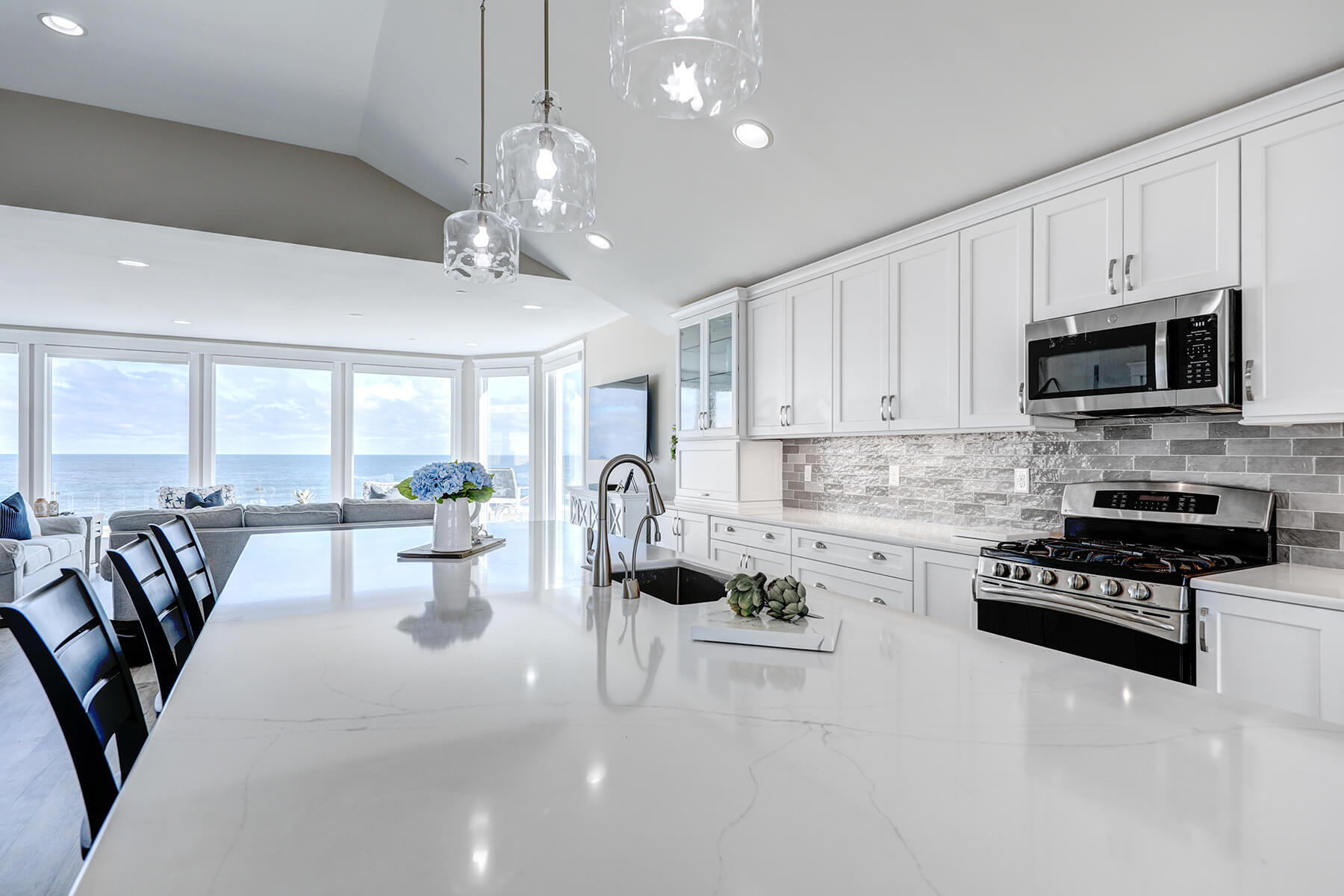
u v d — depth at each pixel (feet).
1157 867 1.94
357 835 2.12
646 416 20.02
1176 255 7.21
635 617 5.02
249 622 4.89
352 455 28.22
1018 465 10.12
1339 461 6.95
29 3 9.82
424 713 3.14
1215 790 2.41
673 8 3.83
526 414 30.40
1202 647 6.37
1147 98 7.01
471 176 13.53
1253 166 6.64
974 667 3.81
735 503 14.01
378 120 12.98
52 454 24.06
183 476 29.91
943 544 9.20
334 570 7.00
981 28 6.94
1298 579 6.35
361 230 14.61
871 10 7.21
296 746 2.78
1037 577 7.66
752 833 2.13
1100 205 7.91
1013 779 2.50
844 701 3.28
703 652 4.13
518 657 4.02
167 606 6.21
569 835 2.12
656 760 2.64
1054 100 7.40
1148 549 7.70
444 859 1.98
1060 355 8.15
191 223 13.17
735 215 11.54
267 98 12.39
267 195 13.83
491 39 9.72
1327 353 6.15
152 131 12.95
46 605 3.68
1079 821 2.20
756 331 13.69
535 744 2.80
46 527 19.63
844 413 11.53
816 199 10.37
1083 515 9.04
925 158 8.82
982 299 9.27
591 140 11.07
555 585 6.28
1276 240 6.48
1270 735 2.89
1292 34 5.96
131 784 2.44
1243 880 1.88
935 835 2.12
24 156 12.03
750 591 4.57
